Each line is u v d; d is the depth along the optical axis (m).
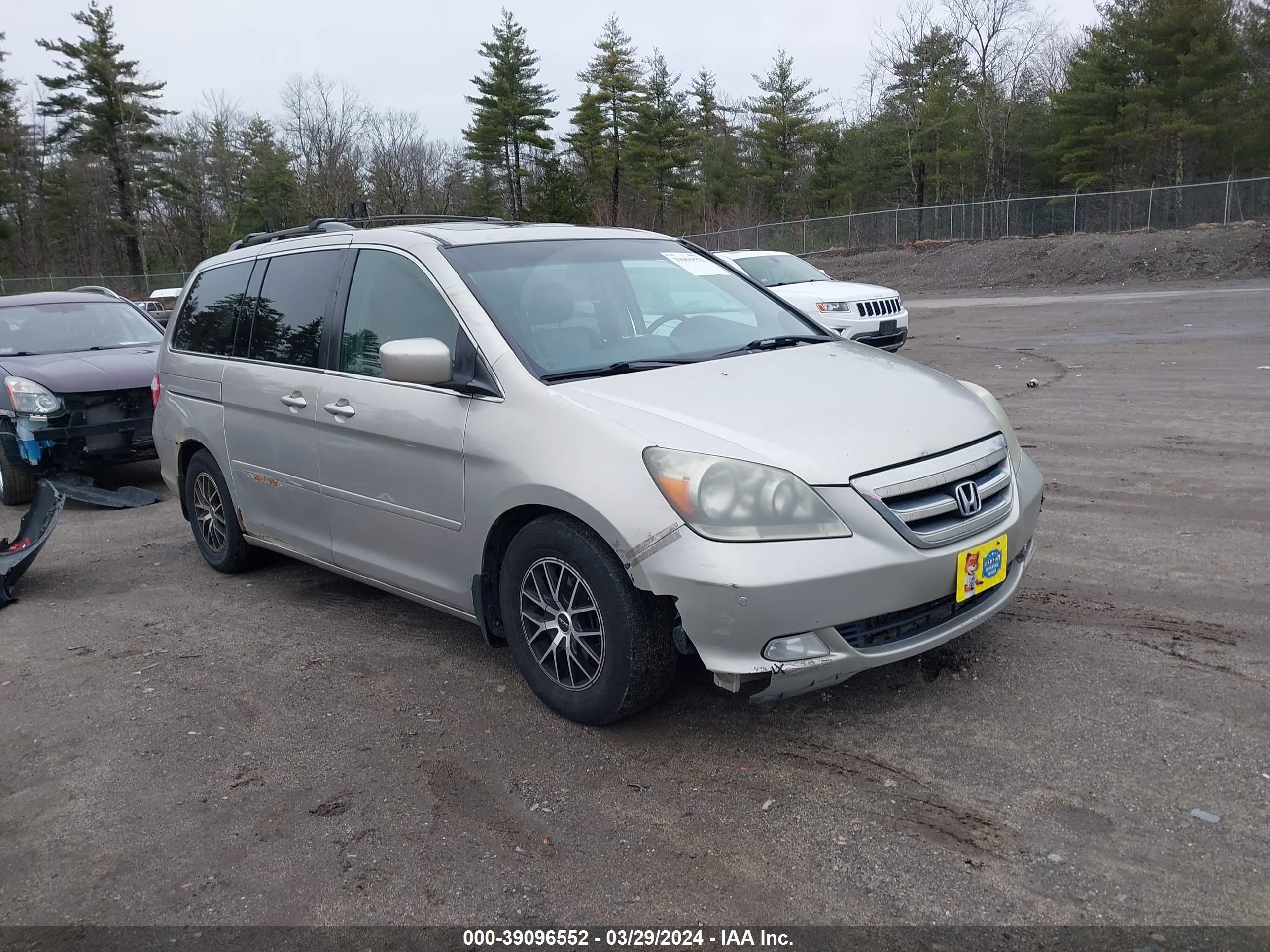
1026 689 3.66
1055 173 48.12
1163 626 4.17
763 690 3.12
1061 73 56.06
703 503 3.05
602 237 4.69
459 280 3.98
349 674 4.24
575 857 2.84
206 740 3.71
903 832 2.85
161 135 60.06
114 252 64.75
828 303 13.55
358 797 3.23
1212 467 6.83
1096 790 2.99
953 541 3.26
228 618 5.05
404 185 61.16
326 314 4.56
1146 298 22.73
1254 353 12.51
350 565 4.53
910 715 3.52
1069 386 10.91
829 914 2.53
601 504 3.20
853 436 3.26
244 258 5.42
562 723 3.64
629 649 3.28
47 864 2.98
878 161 53.94
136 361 8.30
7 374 7.87
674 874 2.74
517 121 57.28
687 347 4.13
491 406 3.65
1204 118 42.31
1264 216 33.00
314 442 4.50
